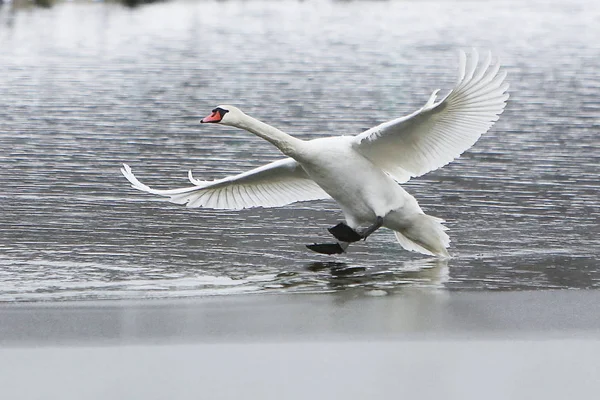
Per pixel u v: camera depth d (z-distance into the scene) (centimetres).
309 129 2502
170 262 1442
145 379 988
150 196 1864
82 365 1020
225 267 1417
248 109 2789
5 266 1410
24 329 1125
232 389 966
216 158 2234
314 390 967
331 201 1820
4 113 2752
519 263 1434
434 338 1096
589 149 2288
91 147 2330
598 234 1602
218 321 1156
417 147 1313
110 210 1752
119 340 1089
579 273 1379
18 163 2142
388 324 1143
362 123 2578
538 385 982
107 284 1325
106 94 3083
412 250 1445
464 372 1007
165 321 1156
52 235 1587
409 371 1009
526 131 2502
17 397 947
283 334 1108
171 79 3375
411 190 1911
